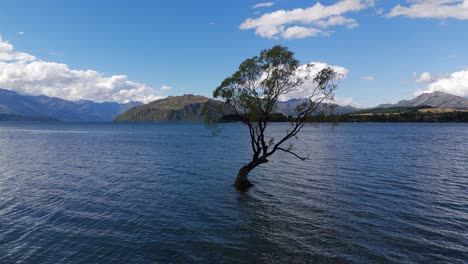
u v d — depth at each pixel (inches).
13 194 1347.2
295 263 734.5
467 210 1105.4
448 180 1601.9
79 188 1469.0
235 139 4877.0
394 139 4510.3
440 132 6358.3
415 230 922.1
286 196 1320.1
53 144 4020.7
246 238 879.7
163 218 1050.1
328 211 1108.5
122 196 1328.7
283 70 1362.0
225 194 1364.4
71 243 842.2
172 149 3297.2
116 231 931.3
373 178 1663.4
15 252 784.9
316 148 3248.0
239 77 1360.7
